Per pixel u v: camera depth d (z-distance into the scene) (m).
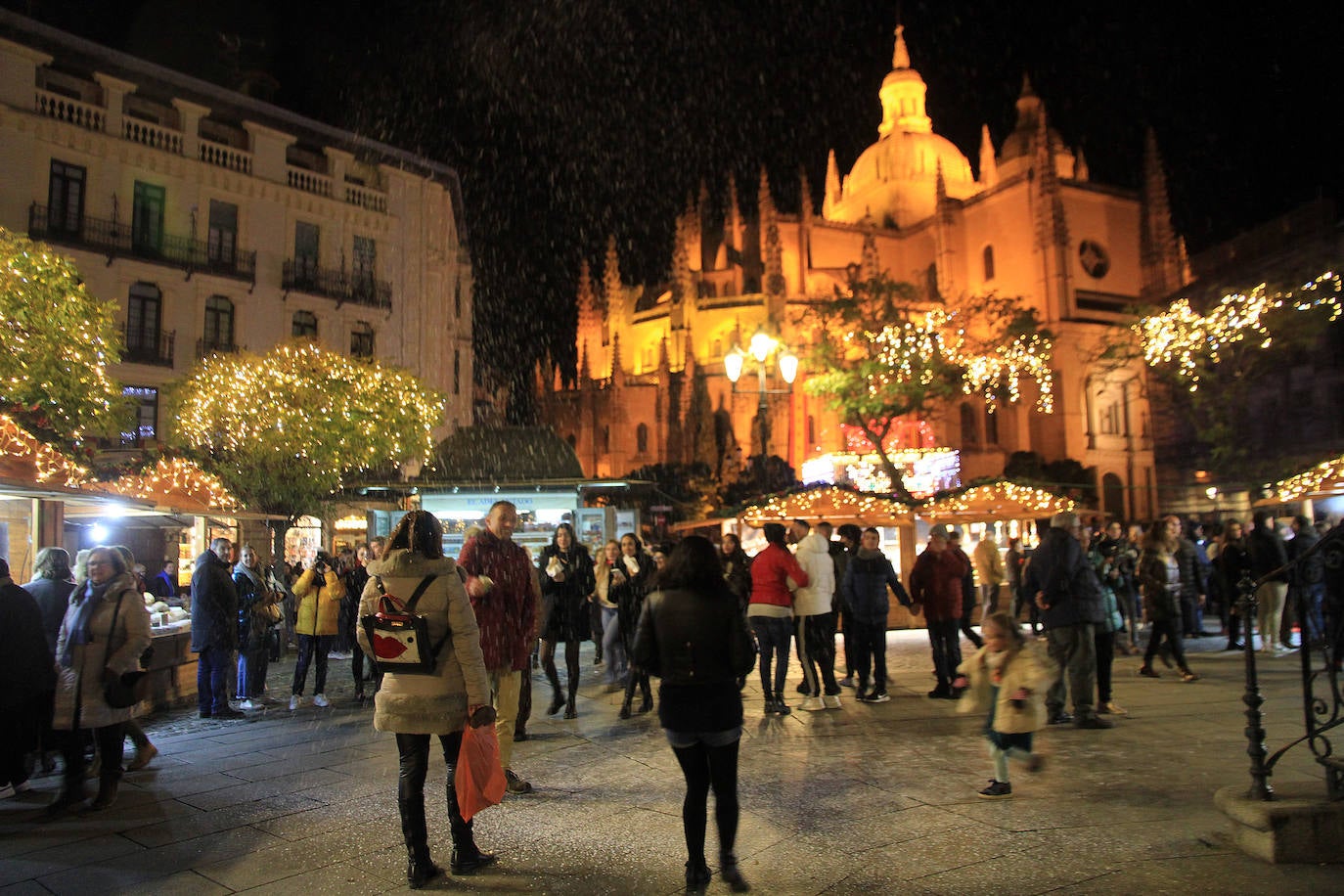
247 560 11.55
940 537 10.60
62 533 11.78
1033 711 6.23
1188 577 16.27
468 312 43.59
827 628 10.16
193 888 4.99
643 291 77.56
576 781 7.08
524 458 20.70
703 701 4.79
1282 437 39.19
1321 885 4.58
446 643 5.09
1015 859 5.05
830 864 5.06
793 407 57.50
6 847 5.80
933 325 39.47
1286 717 8.77
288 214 33.78
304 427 22.72
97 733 6.73
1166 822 5.61
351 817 6.25
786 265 66.12
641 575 11.04
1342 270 36.12
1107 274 58.62
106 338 21.22
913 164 72.69
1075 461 51.31
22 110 27.34
